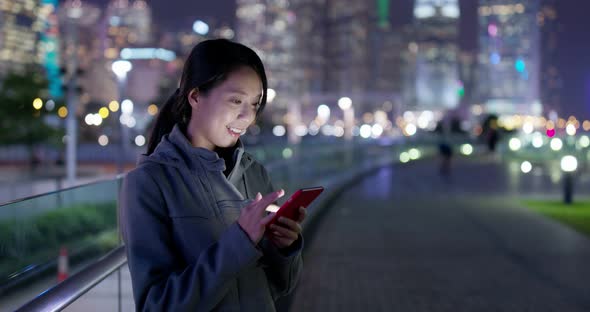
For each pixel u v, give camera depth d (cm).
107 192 332
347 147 2217
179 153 176
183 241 167
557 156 3409
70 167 2031
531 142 4212
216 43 179
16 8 13825
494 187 1917
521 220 1179
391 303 603
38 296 197
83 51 12231
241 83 178
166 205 170
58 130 3616
